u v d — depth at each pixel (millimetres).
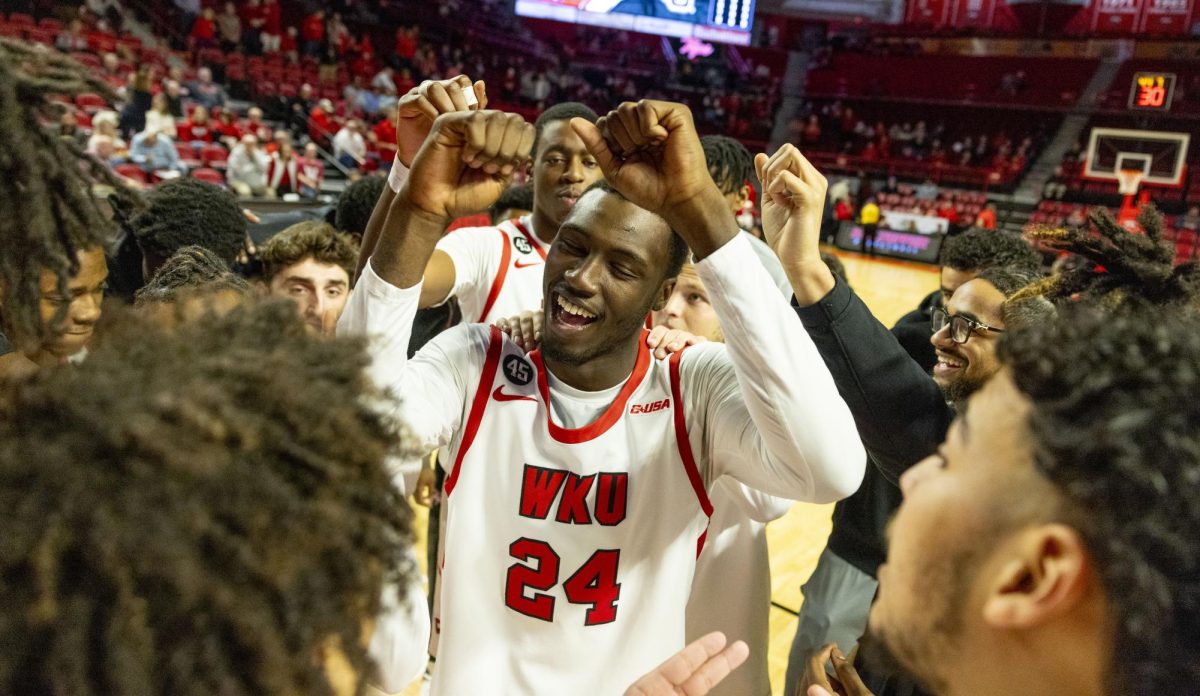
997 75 18688
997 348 621
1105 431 509
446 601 1097
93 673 431
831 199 14852
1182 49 17016
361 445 544
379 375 965
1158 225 1223
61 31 10453
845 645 1708
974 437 595
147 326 596
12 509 440
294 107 11648
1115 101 17656
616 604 1078
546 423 1088
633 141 937
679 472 1108
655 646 1092
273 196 8789
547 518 1071
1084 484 511
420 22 16703
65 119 960
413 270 980
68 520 434
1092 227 1250
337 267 2008
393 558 558
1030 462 543
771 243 1219
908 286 11117
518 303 2090
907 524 618
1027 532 536
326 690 496
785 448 983
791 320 977
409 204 961
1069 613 525
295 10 14453
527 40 19266
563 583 1068
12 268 885
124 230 2184
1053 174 16859
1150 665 500
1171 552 493
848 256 14023
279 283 1995
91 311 1068
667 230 1070
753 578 1327
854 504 1748
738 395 1096
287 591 471
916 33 19469
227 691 446
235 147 8742
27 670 432
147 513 438
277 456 506
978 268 2189
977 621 566
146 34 11625
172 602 438
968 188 16766
